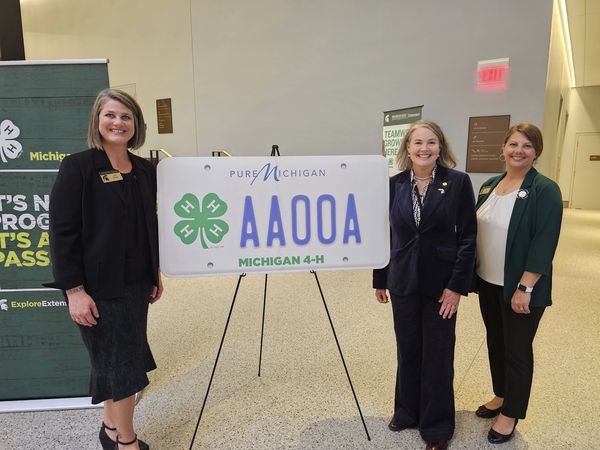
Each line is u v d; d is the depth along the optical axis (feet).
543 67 14.49
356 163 5.46
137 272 5.01
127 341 4.93
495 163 15.65
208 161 5.22
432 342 5.61
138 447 5.40
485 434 6.21
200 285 13.73
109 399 5.10
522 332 5.67
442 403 5.70
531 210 5.48
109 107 4.66
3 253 6.67
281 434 6.21
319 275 14.90
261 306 11.71
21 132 6.43
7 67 6.30
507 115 15.26
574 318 10.82
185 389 7.49
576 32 24.89
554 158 23.76
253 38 20.63
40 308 6.86
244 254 5.37
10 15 7.63
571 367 8.21
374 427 6.36
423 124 5.45
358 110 18.62
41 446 5.96
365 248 5.56
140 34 23.82
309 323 10.46
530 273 5.40
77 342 7.00
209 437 6.15
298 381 7.74
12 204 6.57
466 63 15.84
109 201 4.66
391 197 5.88
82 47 26.20
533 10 14.38
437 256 5.44
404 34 17.02
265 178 5.33
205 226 5.26
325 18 18.76
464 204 5.41
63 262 4.49
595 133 36.09
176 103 23.43
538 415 6.67
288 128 20.57
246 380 7.78
